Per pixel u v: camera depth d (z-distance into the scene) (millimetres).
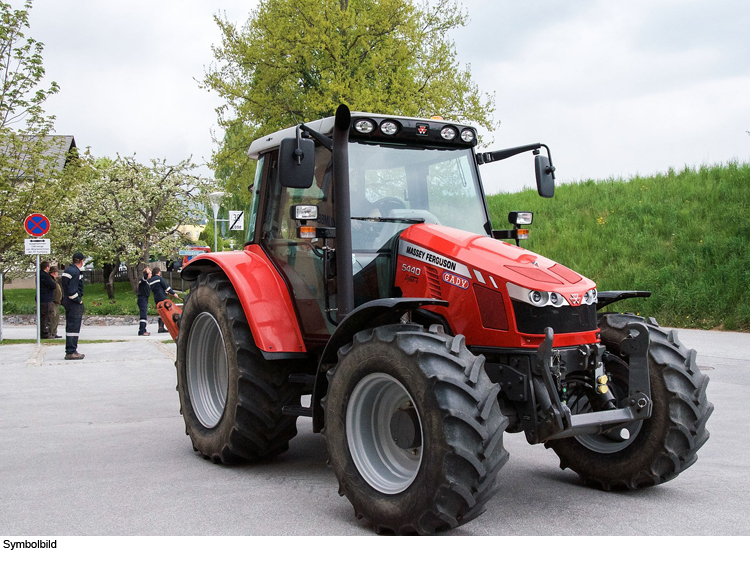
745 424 6414
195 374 5676
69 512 4074
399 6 20484
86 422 6836
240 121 22172
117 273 48281
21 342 16078
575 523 3865
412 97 20812
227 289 5246
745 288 13930
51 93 16938
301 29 20609
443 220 4898
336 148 4250
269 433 5008
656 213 18578
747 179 18766
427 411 3453
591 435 4660
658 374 4328
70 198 19219
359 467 3869
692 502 4246
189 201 37031
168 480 4801
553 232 19500
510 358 4004
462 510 3432
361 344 3863
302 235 4449
